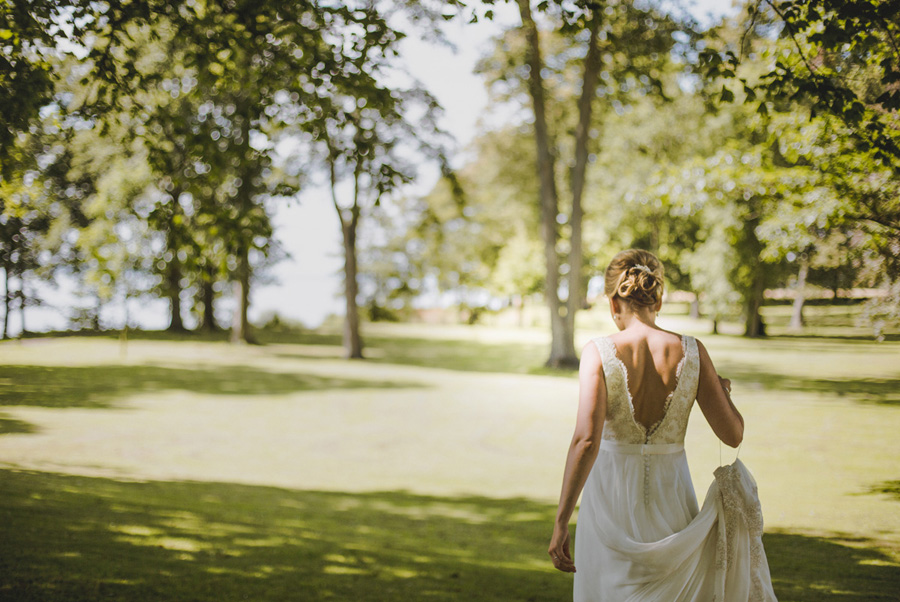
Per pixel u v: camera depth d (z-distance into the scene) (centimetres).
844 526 632
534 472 1325
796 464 891
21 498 701
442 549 732
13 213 727
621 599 240
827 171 671
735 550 245
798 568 522
